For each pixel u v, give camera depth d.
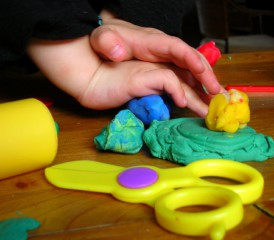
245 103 0.51
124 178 0.42
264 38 2.18
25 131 0.47
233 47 2.02
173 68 0.67
